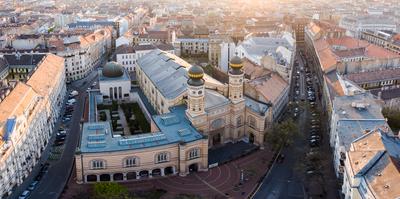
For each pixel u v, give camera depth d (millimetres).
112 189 172375
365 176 158750
